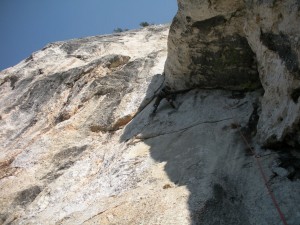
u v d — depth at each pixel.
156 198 5.37
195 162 6.02
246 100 7.25
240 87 7.57
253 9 6.03
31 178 7.67
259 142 6.00
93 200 6.20
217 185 5.32
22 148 8.85
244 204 5.11
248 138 6.27
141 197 5.55
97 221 5.32
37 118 9.97
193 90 8.30
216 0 6.60
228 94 7.68
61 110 9.91
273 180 5.25
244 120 6.70
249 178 5.48
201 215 4.80
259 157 5.75
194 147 6.46
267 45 5.97
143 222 5.00
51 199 6.81
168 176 5.94
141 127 7.95
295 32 5.04
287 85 5.37
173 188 5.55
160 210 5.10
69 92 10.50
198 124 7.11
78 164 7.74
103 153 7.77
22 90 11.62
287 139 5.53
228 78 7.62
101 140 8.38
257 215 4.86
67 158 8.03
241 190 5.34
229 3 6.56
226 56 7.34
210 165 5.85
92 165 7.52
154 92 9.06
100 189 6.47
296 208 4.70
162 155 6.66
